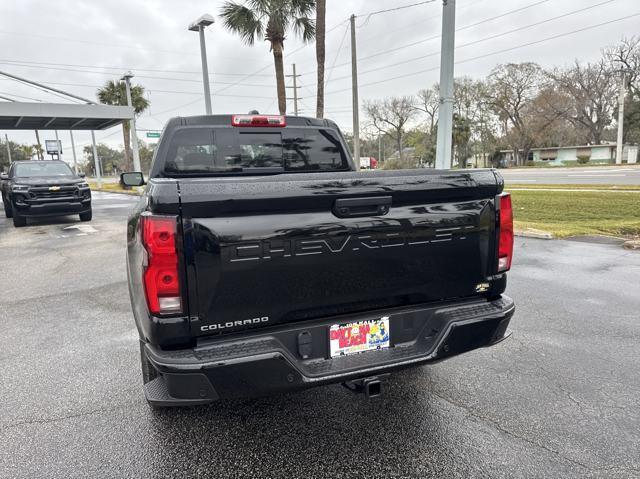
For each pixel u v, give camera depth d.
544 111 55.56
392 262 2.35
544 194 17.41
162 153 3.90
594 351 3.70
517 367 3.45
